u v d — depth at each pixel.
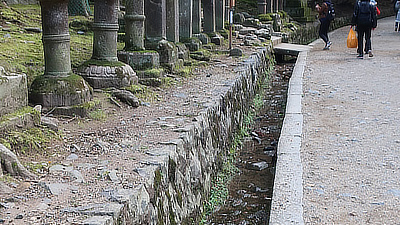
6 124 4.00
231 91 7.33
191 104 6.02
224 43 13.64
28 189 3.18
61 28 5.32
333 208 3.77
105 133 4.65
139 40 7.73
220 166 5.95
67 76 5.41
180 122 5.05
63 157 3.90
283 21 20.34
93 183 3.28
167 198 3.69
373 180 4.34
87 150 4.08
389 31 22.02
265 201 5.21
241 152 6.95
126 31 7.76
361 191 4.09
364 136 5.75
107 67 6.50
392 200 3.90
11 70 6.07
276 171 4.51
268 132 7.98
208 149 5.39
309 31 22.86
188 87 7.32
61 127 4.83
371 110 7.07
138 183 3.26
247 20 17.28
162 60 8.30
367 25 12.55
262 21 18.17
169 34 9.37
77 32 11.09
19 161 3.58
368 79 9.59
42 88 5.24
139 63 7.54
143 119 5.25
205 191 4.99
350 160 4.89
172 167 3.94
